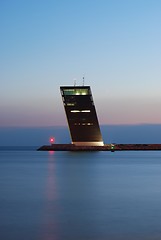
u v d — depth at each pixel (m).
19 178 87.69
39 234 36.09
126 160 172.88
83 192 62.94
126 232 36.94
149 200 54.81
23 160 176.62
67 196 58.41
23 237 35.12
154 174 99.81
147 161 166.50
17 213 45.34
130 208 48.50
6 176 92.88
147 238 34.88
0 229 37.88
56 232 36.84
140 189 67.38
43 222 40.78
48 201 53.84
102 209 47.84
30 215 44.19
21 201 53.91
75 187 69.75
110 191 64.31
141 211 46.59
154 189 67.19
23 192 63.16
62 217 43.09
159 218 42.69
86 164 140.75
